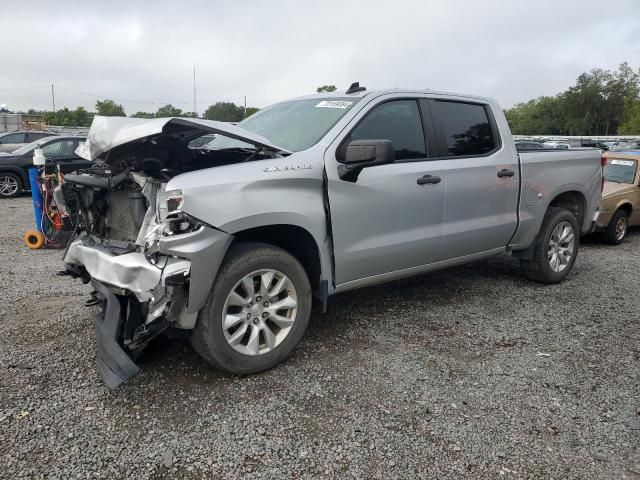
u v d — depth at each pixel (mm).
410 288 5410
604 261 7027
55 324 4250
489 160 4770
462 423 2930
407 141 4242
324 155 3660
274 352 3467
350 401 3137
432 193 4273
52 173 7402
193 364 3562
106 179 3475
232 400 3119
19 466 2492
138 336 2988
